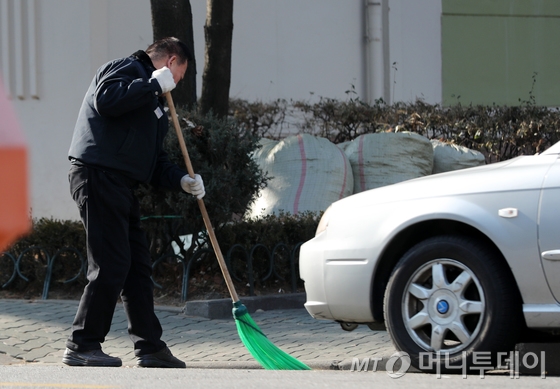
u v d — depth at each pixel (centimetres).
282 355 934
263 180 1520
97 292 884
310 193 1881
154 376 741
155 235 1498
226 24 1869
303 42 2919
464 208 770
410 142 2028
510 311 740
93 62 2442
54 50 2423
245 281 1528
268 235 1566
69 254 1553
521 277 729
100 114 879
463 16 3153
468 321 770
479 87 3172
